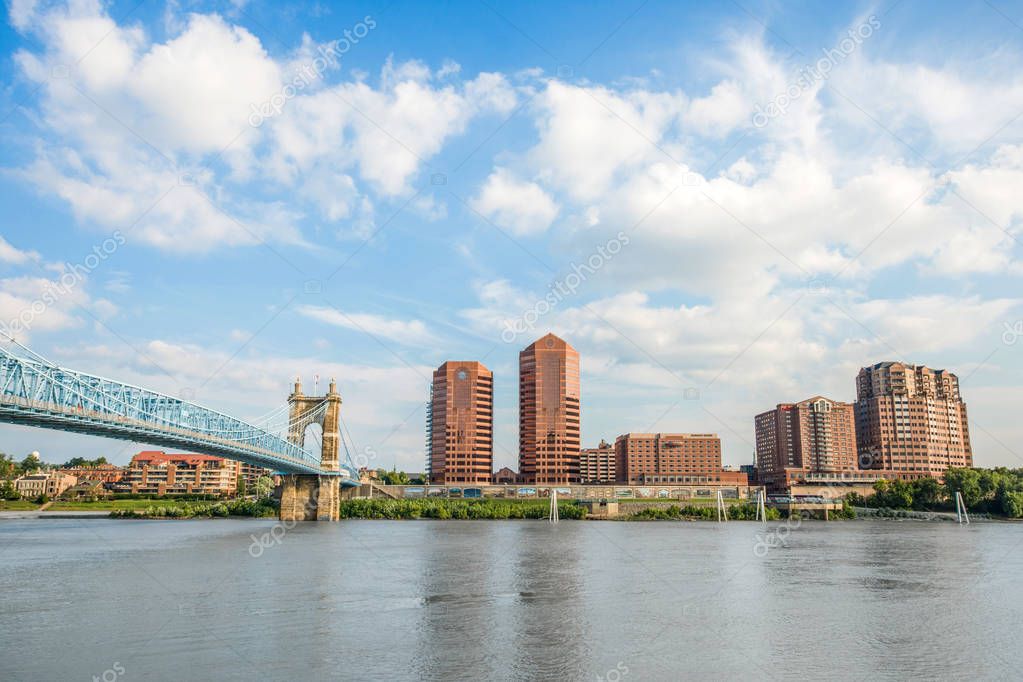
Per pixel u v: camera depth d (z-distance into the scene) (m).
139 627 60.94
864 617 67.31
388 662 51.72
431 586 82.69
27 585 81.88
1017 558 114.00
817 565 104.12
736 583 86.44
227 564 101.19
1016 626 64.06
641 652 54.91
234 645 55.56
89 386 96.00
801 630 62.06
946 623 65.12
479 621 64.31
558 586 83.38
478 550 123.56
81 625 61.50
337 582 85.19
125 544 132.00
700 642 57.94
